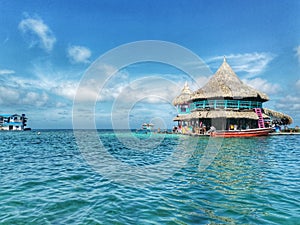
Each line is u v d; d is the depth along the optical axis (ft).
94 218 15.61
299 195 20.30
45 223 14.84
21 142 88.74
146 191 21.77
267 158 41.45
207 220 15.34
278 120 131.44
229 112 99.60
